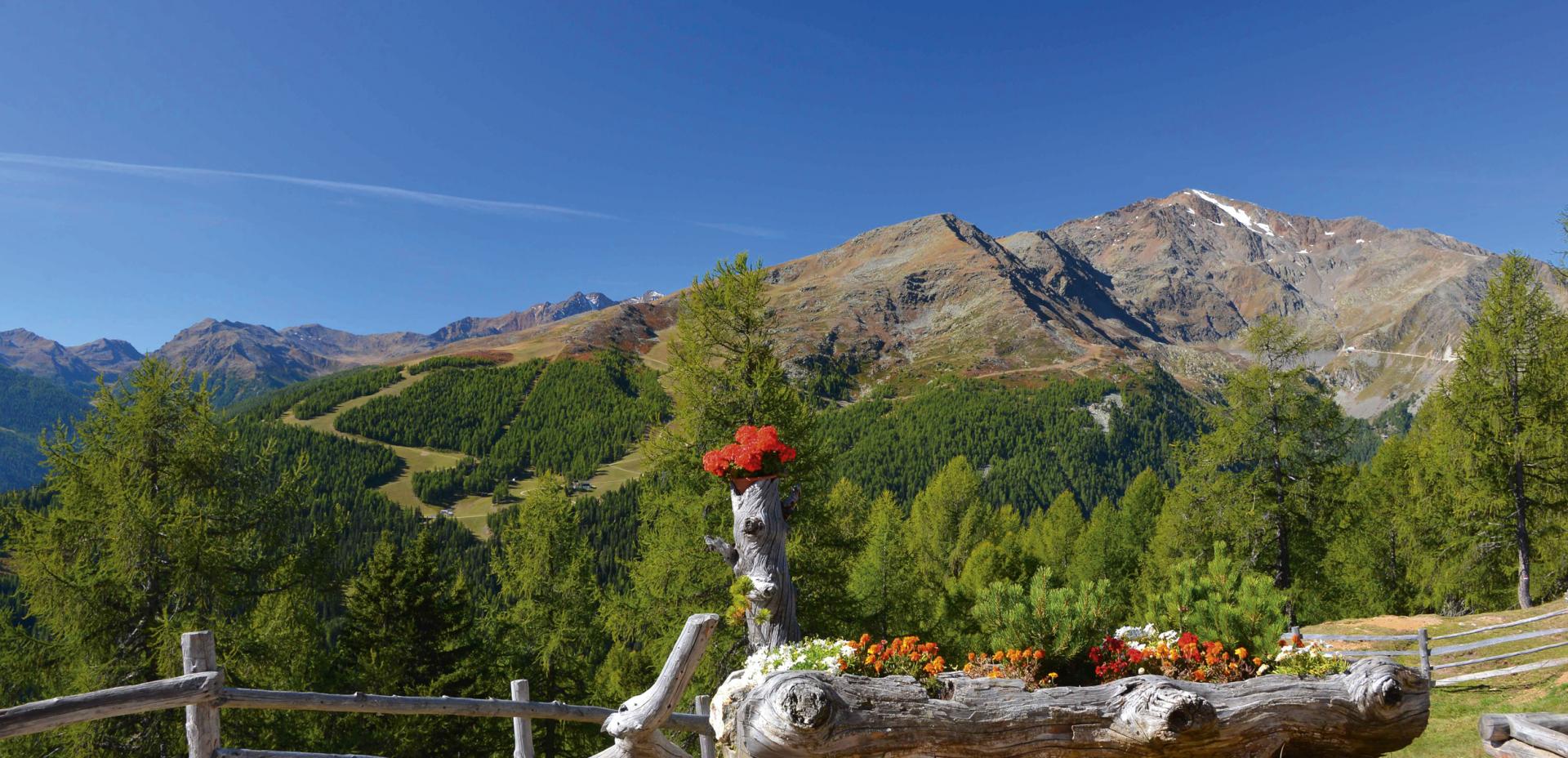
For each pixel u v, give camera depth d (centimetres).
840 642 601
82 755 1317
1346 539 2953
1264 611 709
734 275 1596
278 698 543
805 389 1659
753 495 855
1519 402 2159
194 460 1531
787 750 470
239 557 1552
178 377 1582
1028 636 647
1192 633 732
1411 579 2877
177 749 1365
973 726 498
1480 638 1661
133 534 1396
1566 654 1435
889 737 480
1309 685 564
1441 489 2483
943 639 1992
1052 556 4700
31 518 1435
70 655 1423
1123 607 667
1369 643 1764
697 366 1559
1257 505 2350
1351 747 570
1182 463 2559
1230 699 540
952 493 4238
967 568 3291
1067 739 516
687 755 586
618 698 2764
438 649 2255
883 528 2148
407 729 2030
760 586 819
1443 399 2291
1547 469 2159
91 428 1517
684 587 1495
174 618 1409
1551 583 2320
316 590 1670
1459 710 1286
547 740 2384
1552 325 2098
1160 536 2897
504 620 2717
